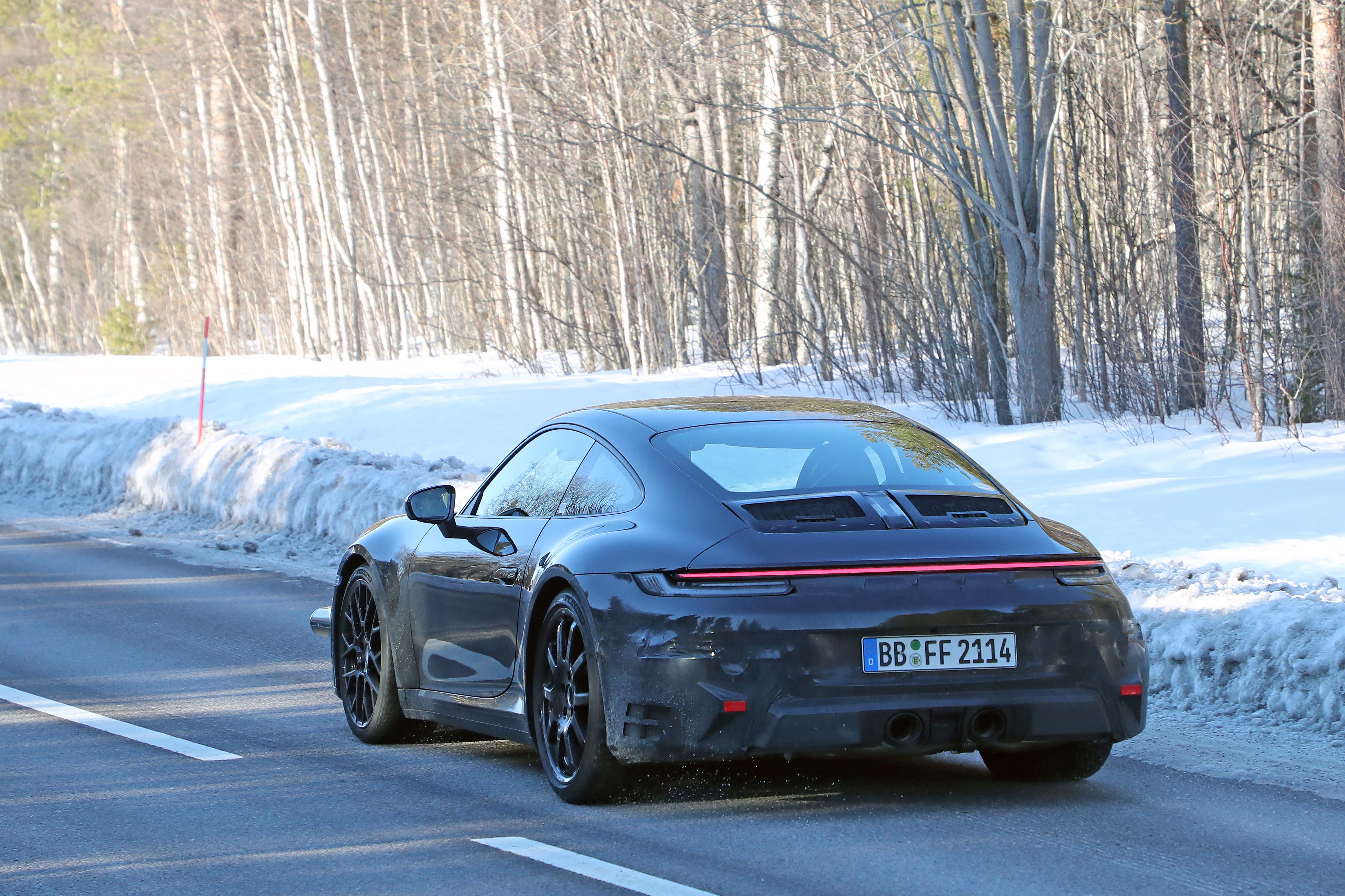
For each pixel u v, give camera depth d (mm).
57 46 147250
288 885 10359
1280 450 34344
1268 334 40219
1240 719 16766
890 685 11172
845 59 50000
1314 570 22594
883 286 54625
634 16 65500
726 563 11312
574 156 72375
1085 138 51656
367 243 114375
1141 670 11930
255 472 38469
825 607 11164
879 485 12484
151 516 40125
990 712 11398
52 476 44938
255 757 15086
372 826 12070
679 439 13047
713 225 68500
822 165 64750
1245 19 46812
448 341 109812
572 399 51250
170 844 11562
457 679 14430
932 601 11297
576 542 12453
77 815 12547
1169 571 21703
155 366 71812
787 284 66312
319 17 96312
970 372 48250
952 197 58344
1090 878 10273
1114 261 49500
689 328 82000
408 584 15320
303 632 23703
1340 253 38438
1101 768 14109
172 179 141125
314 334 102250
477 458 42000
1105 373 45062
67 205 156625
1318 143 40594
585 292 79688
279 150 111562
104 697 18469
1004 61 50969
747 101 64188
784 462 12695
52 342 165000
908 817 12062
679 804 12555
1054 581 11711
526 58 75312
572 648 12406
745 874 10375
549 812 12422
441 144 94438
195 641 22812
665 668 11266
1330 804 12742
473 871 10625
